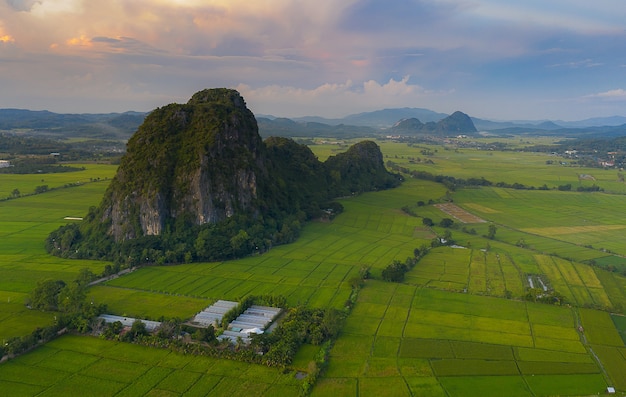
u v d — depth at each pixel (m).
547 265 171.75
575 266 170.50
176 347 101.12
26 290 133.88
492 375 95.06
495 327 117.38
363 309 127.12
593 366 99.31
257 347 101.12
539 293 135.75
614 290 147.00
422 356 101.94
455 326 117.44
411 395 87.25
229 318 115.38
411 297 136.88
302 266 164.00
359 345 106.44
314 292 138.88
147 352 100.00
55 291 122.75
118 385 87.50
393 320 120.25
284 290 140.25
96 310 116.12
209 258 168.50
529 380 93.50
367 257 177.12
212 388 87.31
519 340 110.62
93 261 166.00
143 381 89.06
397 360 100.00
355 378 92.56
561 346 108.12
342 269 161.38
